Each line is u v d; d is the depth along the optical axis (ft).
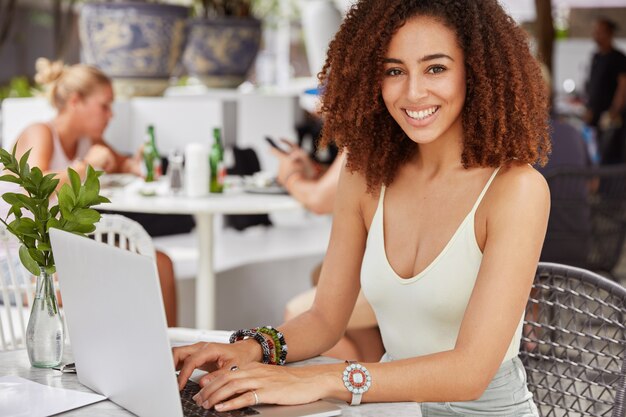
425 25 6.72
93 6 18.66
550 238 15.87
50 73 14.79
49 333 6.42
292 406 5.73
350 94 7.29
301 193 13.28
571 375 7.63
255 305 17.02
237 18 20.75
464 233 6.73
